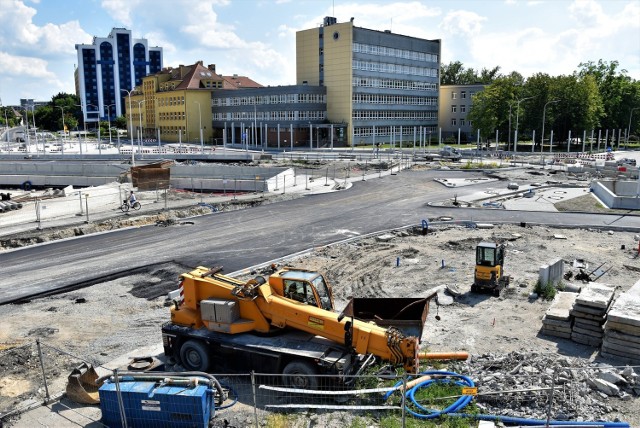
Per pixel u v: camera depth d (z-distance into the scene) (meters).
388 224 33.84
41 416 12.25
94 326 17.75
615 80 109.88
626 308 14.93
